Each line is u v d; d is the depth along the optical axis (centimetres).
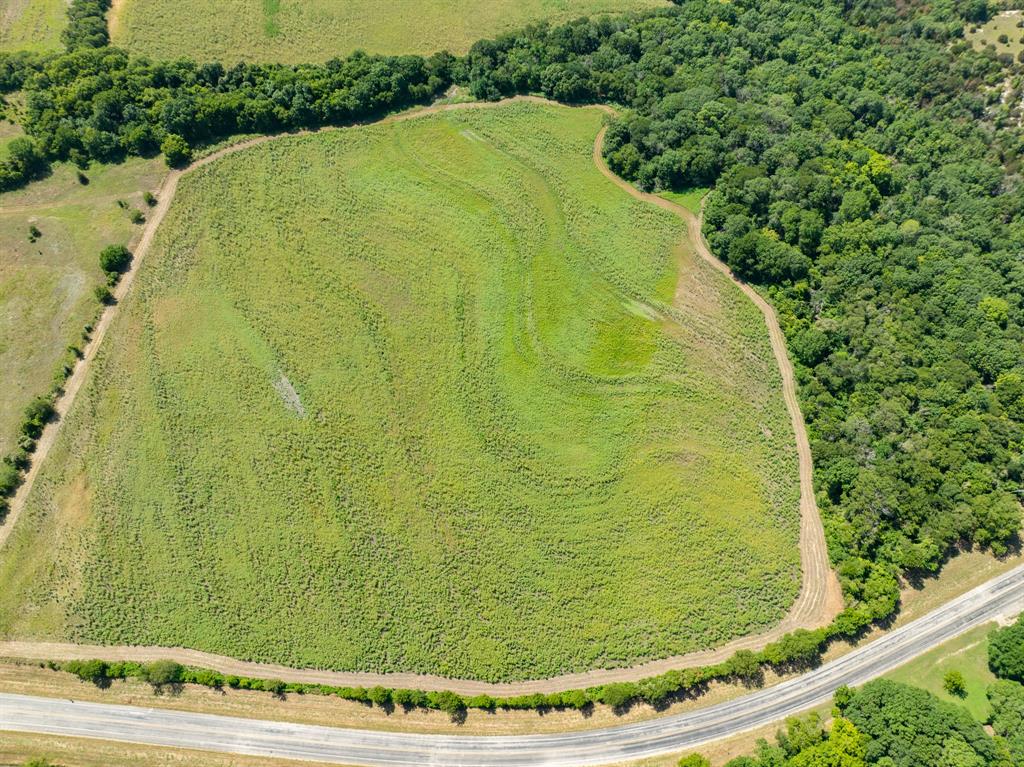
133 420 8206
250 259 9412
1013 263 9050
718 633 7525
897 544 7644
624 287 9675
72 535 7588
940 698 7012
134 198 9688
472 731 7050
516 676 7238
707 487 8288
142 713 7000
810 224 9450
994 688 6812
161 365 8562
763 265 9412
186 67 10606
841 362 8612
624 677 7306
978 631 7494
